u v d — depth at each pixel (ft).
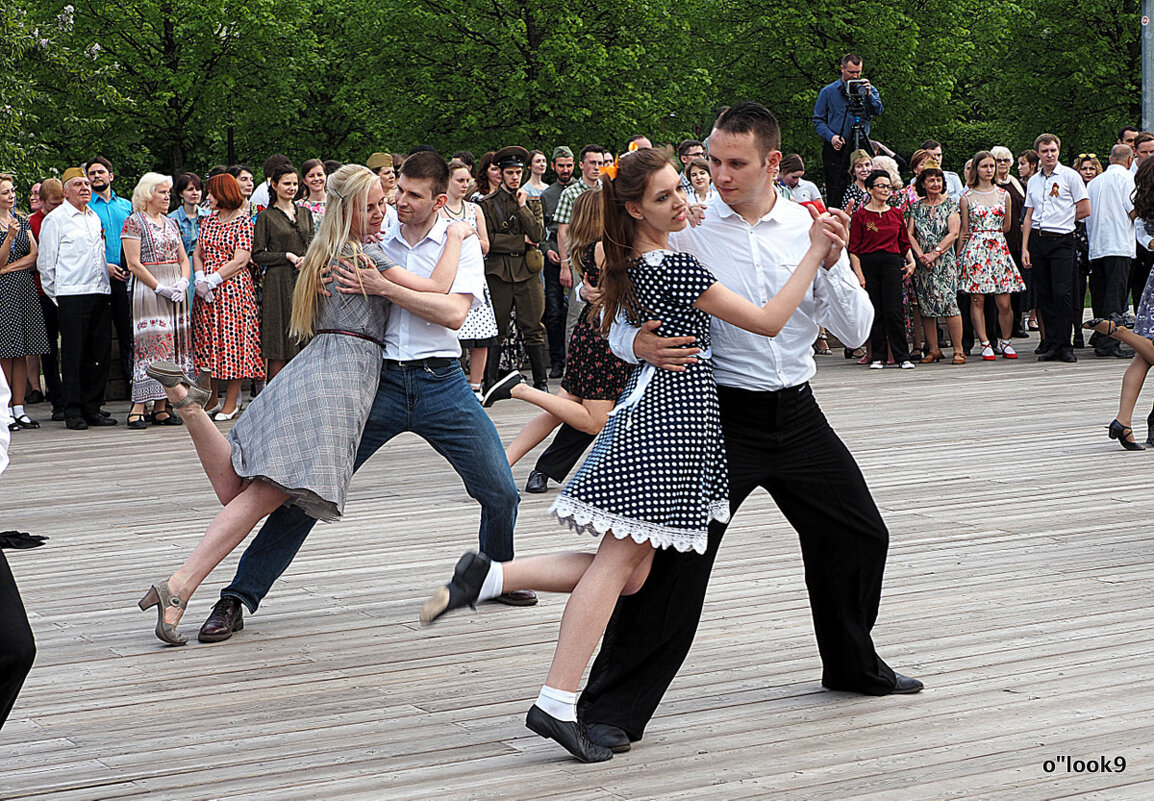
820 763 11.25
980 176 41.27
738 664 14.16
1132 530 19.89
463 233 16.30
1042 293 41.39
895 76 100.78
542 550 19.40
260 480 15.47
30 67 75.82
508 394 22.02
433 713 12.92
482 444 16.38
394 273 15.72
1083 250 44.16
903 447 27.55
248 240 33.37
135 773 11.39
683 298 11.14
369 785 11.01
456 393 16.34
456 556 19.49
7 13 68.23
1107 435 28.37
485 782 11.02
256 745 12.07
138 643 15.56
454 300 15.97
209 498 24.67
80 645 15.51
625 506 11.00
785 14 99.50
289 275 33.96
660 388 11.32
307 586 17.99
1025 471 24.68
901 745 11.62
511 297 36.88
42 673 14.43
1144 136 41.45
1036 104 102.68
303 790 10.92
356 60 99.60
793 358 12.06
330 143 112.37
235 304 33.68
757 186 11.76
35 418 36.58
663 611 11.73
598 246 13.08
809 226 12.10
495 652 14.96
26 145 70.74
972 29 107.55
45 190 34.71
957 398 34.42
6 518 23.12
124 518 22.93
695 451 11.22
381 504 23.36
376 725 12.59
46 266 33.94
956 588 16.92
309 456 15.19
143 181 33.09
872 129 103.65
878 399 34.63
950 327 41.32
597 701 11.76
